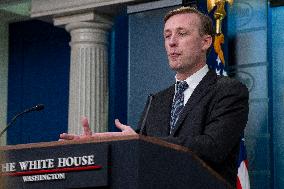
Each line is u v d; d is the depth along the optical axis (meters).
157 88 7.62
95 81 8.27
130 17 7.96
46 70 9.34
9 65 9.57
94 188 2.13
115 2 8.03
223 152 2.57
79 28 8.37
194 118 2.73
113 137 2.12
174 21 2.98
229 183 2.43
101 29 8.38
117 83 8.72
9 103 9.46
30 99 9.36
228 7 8.09
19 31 9.62
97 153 2.12
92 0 8.19
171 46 2.96
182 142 2.51
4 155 1.24
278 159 7.69
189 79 2.95
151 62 7.71
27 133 9.26
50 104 9.20
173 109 2.90
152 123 2.92
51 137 9.09
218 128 2.62
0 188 1.21
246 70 7.92
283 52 7.85
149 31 7.79
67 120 9.01
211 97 2.78
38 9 8.62
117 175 2.09
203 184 2.28
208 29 3.01
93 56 8.29
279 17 7.92
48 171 2.19
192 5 7.04
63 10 8.38
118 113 8.66
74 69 8.34
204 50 3.00
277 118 7.76
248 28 7.98
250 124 7.79
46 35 9.42
